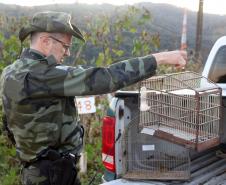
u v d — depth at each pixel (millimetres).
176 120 3148
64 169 2465
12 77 2346
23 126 2369
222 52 4586
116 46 6129
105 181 3496
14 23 5758
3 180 4723
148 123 3254
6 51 5523
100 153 5336
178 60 2365
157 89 3262
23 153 2482
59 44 2432
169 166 3424
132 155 3396
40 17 2402
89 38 5844
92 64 5816
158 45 6227
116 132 3336
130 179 3318
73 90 2256
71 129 2469
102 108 5625
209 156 3932
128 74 2248
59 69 2285
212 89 3137
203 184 3332
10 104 2365
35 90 2285
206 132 3145
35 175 2457
